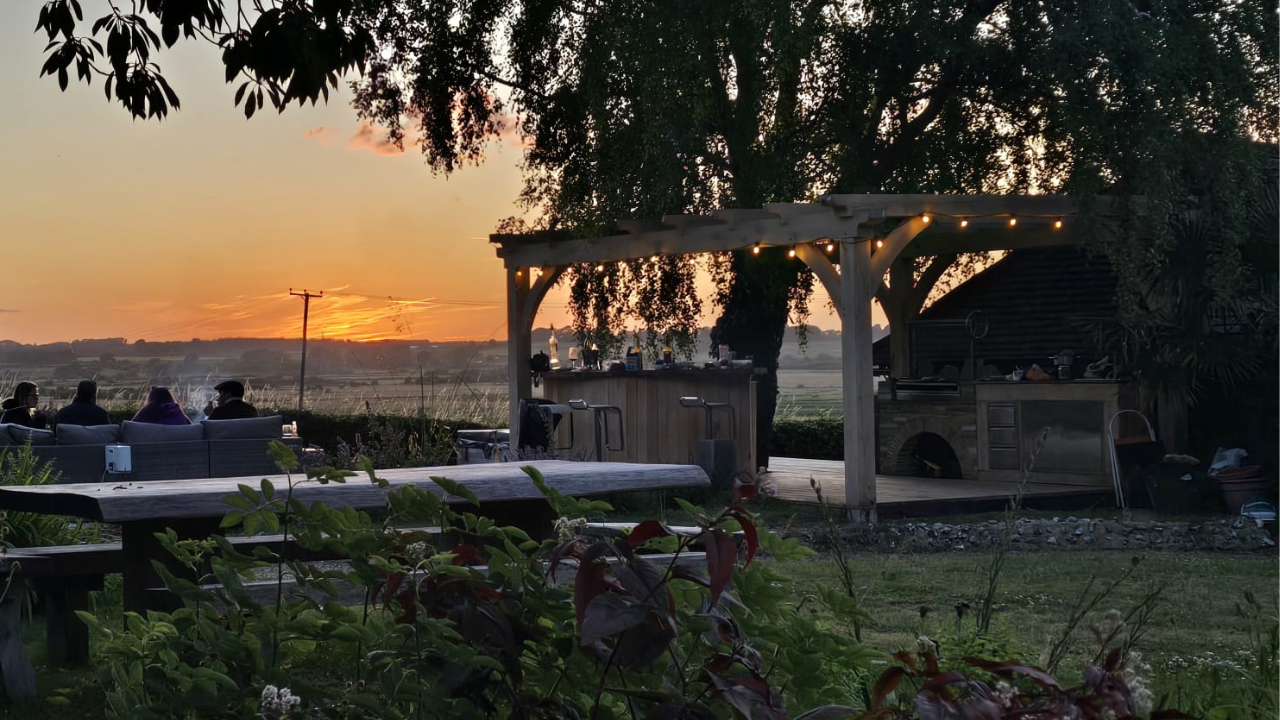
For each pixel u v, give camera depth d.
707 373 13.73
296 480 4.59
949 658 3.32
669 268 15.27
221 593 2.44
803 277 15.09
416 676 2.22
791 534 9.70
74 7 5.86
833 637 2.44
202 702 2.29
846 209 10.55
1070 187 11.96
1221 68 11.86
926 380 14.27
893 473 14.59
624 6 13.24
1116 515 11.01
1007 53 13.29
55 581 4.72
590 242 13.93
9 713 3.91
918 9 12.86
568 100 14.91
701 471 5.17
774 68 12.77
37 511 4.20
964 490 12.27
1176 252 11.88
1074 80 11.86
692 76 12.91
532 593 2.33
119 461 8.46
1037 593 6.77
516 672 2.27
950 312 15.60
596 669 2.26
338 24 5.77
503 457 12.23
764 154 13.58
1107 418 12.30
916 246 15.06
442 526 2.63
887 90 13.79
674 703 2.05
